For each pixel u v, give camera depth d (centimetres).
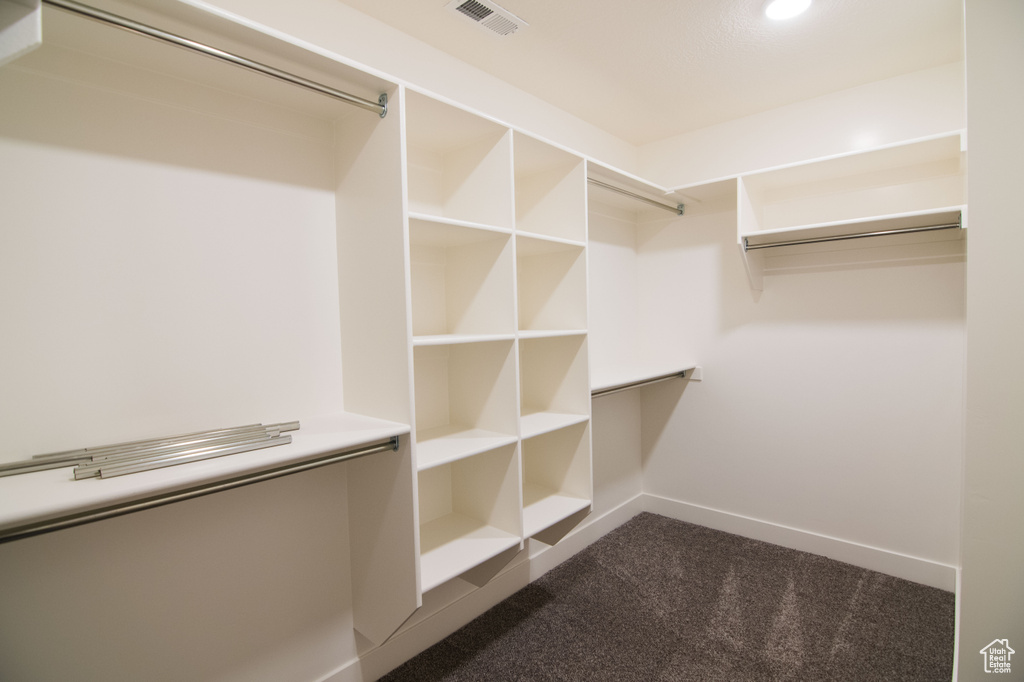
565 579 223
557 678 160
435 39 177
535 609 200
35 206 101
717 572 226
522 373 210
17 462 97
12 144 99
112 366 111
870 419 226
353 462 150
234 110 129
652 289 292
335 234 150
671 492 292
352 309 146
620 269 283
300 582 143
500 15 164
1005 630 124
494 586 203
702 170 269
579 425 192
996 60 119
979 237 122
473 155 169
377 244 134
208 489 99
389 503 135
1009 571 123
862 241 222
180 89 120
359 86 126
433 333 178
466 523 171
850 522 232
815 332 238
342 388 152
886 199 213
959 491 205
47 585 103
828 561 234
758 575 223
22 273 100
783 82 215
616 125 262
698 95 227
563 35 176
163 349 118
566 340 195
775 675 159
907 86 209
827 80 214
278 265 138
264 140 135
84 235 107
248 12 133
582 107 238
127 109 112
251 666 134
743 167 254
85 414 107
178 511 120
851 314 229
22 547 100
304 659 145
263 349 135
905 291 216
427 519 175
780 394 250
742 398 262
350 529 153
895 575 220
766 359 253
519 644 178
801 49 188
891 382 220
